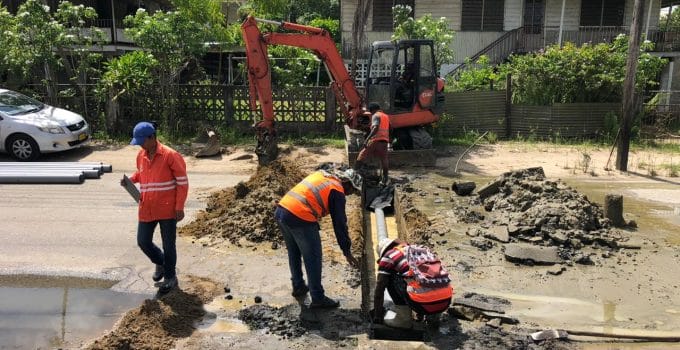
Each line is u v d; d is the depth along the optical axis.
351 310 4.97
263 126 11.20
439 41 16.75
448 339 4.47
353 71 16.66
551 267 6.02
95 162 11.59
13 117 11.60
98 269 5.85
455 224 7.55
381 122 9.67
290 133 14.88
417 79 11.75
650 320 4.84
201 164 11.66
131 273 5.76
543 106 15.01
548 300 5.24
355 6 22.66
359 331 4.61
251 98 11.32
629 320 4.84
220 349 4.30
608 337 4.52
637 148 14.01
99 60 17.12
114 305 5.05
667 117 16.34
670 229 7.43
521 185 8.25
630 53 10.88
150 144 4.95
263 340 4.45
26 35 13.91
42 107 12.64
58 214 7.84
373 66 12.80
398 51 11.66
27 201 8.49
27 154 11.61
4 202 8.42
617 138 11.47
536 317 4.91
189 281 5.52
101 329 4.63
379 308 4.55
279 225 4.92
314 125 14.87
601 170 11.47
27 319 4.77
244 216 7.08
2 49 13.92
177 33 14.19
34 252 6.33
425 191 9.48
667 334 4.54
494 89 16.47
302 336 4.52
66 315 4.85
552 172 11.27
